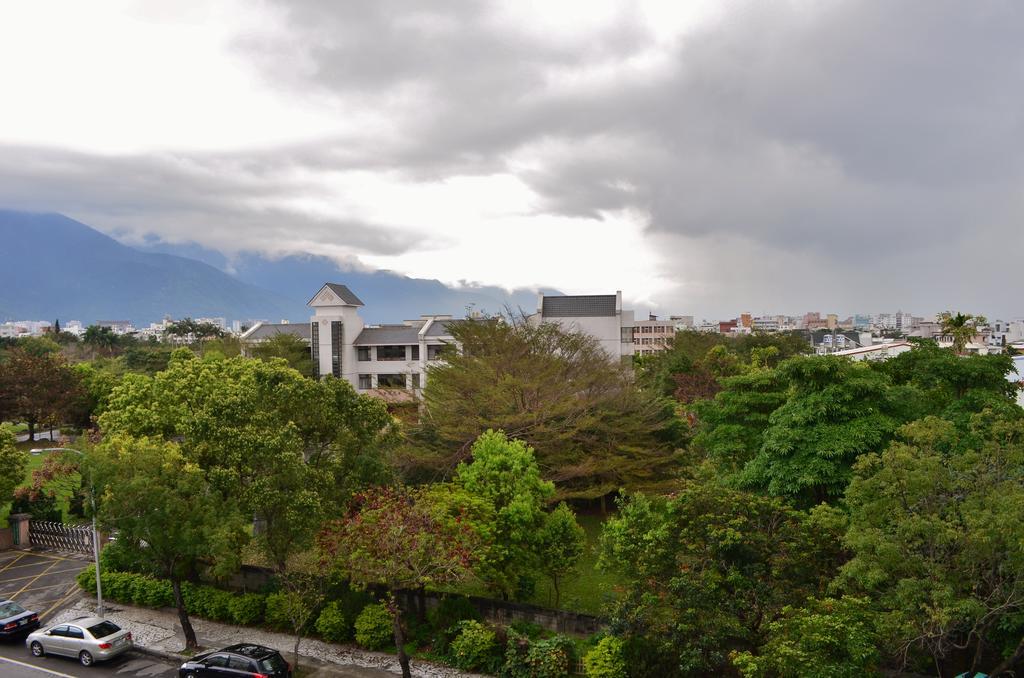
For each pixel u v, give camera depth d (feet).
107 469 78.79
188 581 97.86
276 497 78.48
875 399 80.59
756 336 283.59
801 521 66.54
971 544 54.34
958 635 66.74
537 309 234.99
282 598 88.53
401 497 77.71
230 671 71.31
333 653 82.12
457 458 117.50
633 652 68.33
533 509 83.61
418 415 131.34
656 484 123.24
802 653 53.06
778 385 99.66
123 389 106.93
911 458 59.31
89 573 101.60
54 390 202.49
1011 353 109.60
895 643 57.98
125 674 77.92
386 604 74.18
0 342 355.15
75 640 80.79
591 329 224.94
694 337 277.44
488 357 137.69
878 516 59.16
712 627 62.34
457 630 80.48
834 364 81.30
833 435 76.69
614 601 72.33
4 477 110.93
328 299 244.63
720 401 104.01
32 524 123.03
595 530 123.85
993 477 58.23
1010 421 68.80
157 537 78.48
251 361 120.16
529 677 72.69
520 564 83.56
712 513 65.57
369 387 247.91
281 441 80.69
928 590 54.75
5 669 78.69
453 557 70.90
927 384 92.68
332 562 77.05
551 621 81.10
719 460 101.45
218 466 85.97
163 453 82.99
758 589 63.41
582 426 120.26
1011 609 56.03
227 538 78.28
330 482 84.58
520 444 91.86
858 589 63.52
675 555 66.08
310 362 241.35
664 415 138.72
